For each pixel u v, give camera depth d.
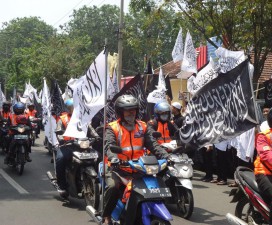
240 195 6.16
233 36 14.76
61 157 7.93
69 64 37.34
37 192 9.16
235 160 10.60
